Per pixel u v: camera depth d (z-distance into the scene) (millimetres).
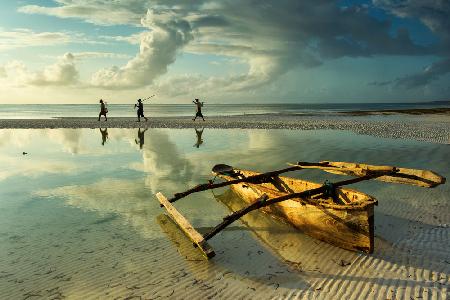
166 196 9727
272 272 5699
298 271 5723
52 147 18469
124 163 14188
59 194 10008
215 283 5379
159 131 26016
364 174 9250
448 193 9570
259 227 7594
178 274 5637
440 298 4855
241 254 6340
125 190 10344
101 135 23734
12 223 7852
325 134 22656
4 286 5301
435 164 13070
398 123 29547
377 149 16344
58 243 6793
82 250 6480
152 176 11961
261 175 9633
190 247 6609
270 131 24953
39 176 12148
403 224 7496
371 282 5316
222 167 11445
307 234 7121
